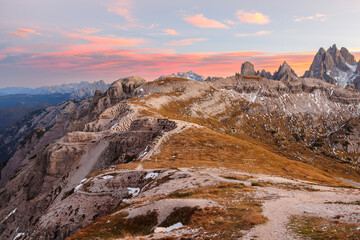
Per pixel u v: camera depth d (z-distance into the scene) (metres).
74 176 141.88
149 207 40.12
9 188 186.00
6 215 153.38
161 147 126.56
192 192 47.19
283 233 22.25
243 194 42.47
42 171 155.50
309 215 27.91
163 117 198.75
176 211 35.25
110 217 43.62
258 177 65.56
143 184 76.44
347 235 19.78
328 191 45.84
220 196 41.34
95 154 152.50
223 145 139.12
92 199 79.12
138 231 35.34
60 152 151.88
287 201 35.84
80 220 74.25
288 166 128.38
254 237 21.78
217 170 77.81
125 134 155.12
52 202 131.88
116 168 94.00
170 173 71.69
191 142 136.12
